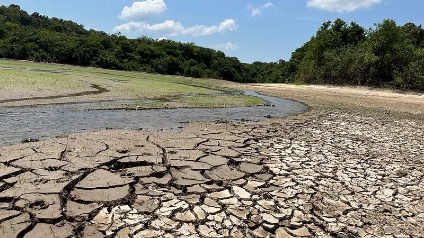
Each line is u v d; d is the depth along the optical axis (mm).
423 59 29297
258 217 5320
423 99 25625
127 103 17781
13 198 5363
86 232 4645
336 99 25812
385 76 32219
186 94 24828
